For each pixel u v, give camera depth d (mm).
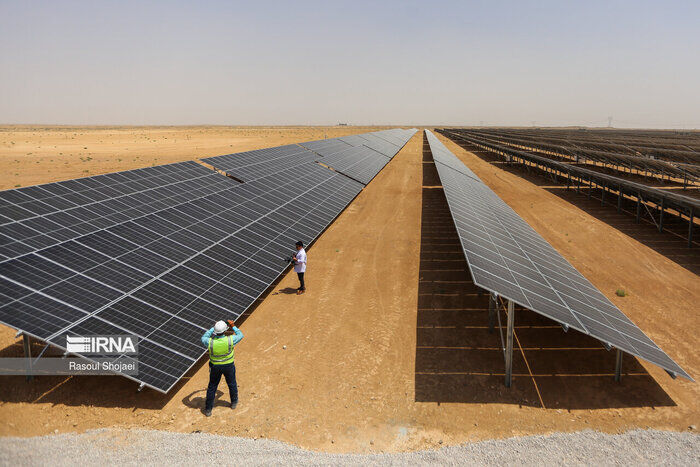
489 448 8352
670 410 9750
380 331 13531
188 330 10969
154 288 11883
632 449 8320
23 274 9945
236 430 8977
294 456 7988
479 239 13367
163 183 19469
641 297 16516
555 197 37406
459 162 46156
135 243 13641
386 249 22203
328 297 16141
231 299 13180
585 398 10203
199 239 15781
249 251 16641
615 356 12109
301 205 24703
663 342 12930
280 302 15641
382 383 10789
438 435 8953
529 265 13250
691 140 79188
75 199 14789
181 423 9109
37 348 11609
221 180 22922
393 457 8070
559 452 8227
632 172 54562
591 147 65938
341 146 52531
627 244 23719
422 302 15758
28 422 8758
